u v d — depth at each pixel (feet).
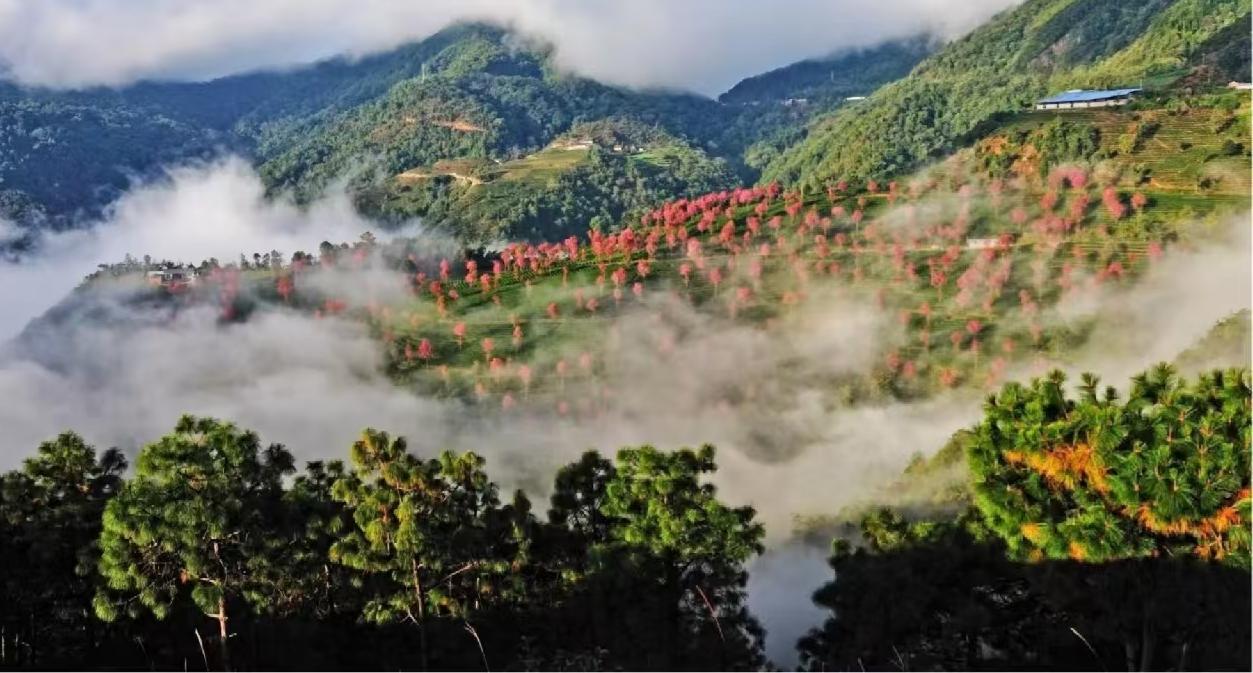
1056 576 66.39
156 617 82.28
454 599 82.33
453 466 83.76
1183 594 63.72
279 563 82.28
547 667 84.07
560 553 86.89
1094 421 64.64
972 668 81.46
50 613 84.94
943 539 85.51
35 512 81.25
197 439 80.18
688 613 83.20
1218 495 61.72
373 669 84.23
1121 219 474.49
